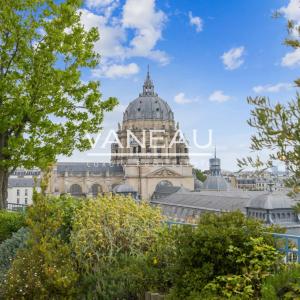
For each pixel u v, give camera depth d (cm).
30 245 1245
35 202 1263
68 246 1315
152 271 1174
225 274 980
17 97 2423
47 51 2472
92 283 1209
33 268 1166
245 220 1102
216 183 14475
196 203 9431
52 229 1231
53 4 2567
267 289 782
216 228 1048
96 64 2769
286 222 5312
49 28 2497
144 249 1382
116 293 1121
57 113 2653
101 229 1348
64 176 17275
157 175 16838
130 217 1404
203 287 966
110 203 1440
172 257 1184
